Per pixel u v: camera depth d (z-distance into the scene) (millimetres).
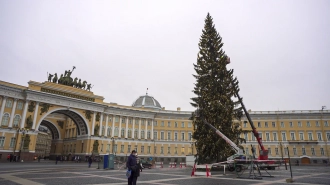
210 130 33375
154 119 89938
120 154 78500
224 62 36906
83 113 72438
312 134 85438
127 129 82875
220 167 32594
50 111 65000
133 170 12867
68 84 71438
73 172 27000
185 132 91312
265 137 88688
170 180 19016
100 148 74625
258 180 19391
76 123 76188
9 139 57344
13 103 59594
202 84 36375
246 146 88625
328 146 82938
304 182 17719
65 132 87188
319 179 20047
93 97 75500
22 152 57562
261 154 33938
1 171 25859
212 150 32750
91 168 36906
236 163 28906
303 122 87250
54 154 86625
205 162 33906
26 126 59969
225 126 33594
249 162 28891
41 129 140375
